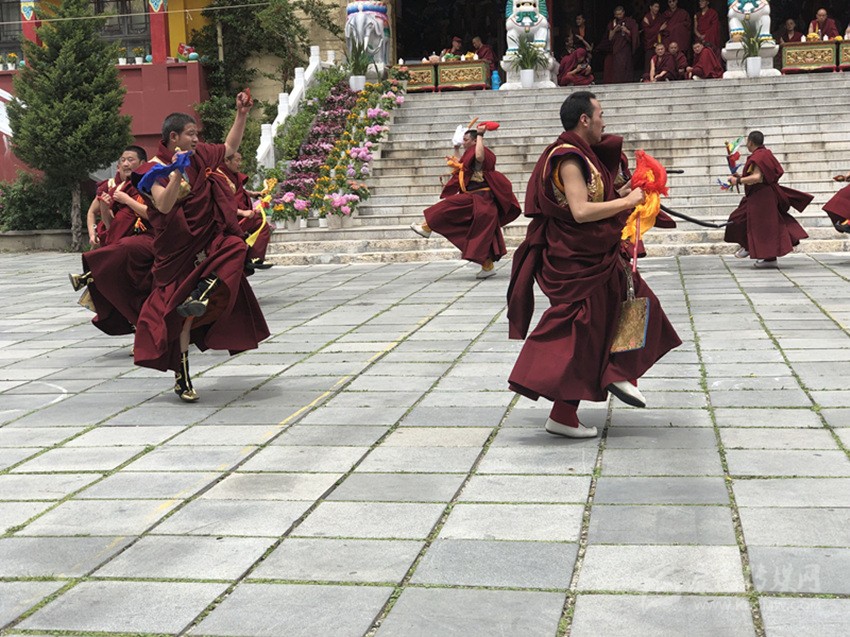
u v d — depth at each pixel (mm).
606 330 5027
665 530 3885
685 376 6453
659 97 18438
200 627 3252
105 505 4449
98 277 7203
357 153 16859
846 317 8164
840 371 6359
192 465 4992
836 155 15977
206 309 6152
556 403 5184
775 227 11320
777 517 3961
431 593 3426
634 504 4188
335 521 4141
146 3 24453
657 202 5289
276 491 4543
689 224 14164
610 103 18453
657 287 10383
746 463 4660
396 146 18172
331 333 8578
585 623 3164
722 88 18547
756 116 17609
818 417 5379
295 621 3264
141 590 3547
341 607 3346
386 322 8992
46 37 19125
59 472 4980
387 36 21234
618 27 24203
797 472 4496
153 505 4422
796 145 16250
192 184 6086
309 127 18188
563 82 22422
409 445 5191
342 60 24250
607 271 4945
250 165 21844
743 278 10766
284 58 24219
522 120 18750
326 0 24359
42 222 20312
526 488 4445
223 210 6172
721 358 6902
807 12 27422
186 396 6371
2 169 21031
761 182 11281
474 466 4801
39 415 6223
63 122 18859
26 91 18984
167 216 5992
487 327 8477
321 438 5391
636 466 4695
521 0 20844
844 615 3135
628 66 24172
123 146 19281
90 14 19594
